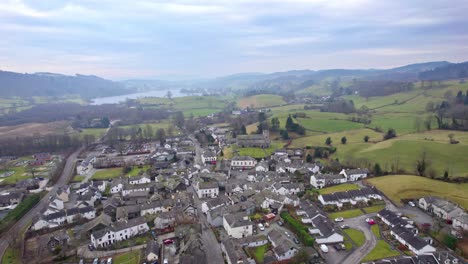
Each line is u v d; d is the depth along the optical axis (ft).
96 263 309.42
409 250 316.81
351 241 338.13
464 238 330.75
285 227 380.37
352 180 532.73
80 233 370.32
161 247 339.98
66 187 529.45
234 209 412.16
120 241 355.56
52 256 327.88
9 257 330.13
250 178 565.53
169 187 517.14
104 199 493.77
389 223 367.66
